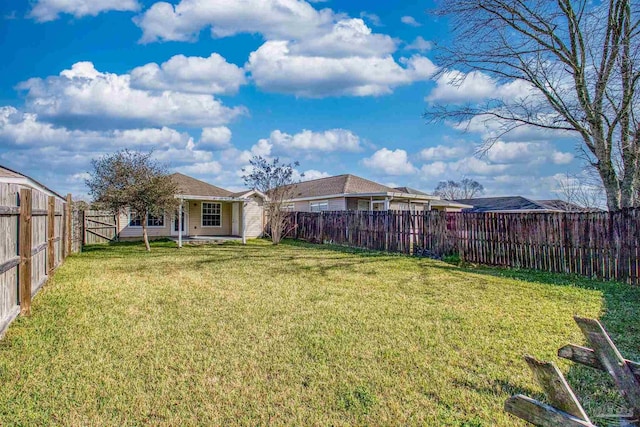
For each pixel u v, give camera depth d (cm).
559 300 617
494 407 285
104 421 265
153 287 703
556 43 1001
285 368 351
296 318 507
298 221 1950
